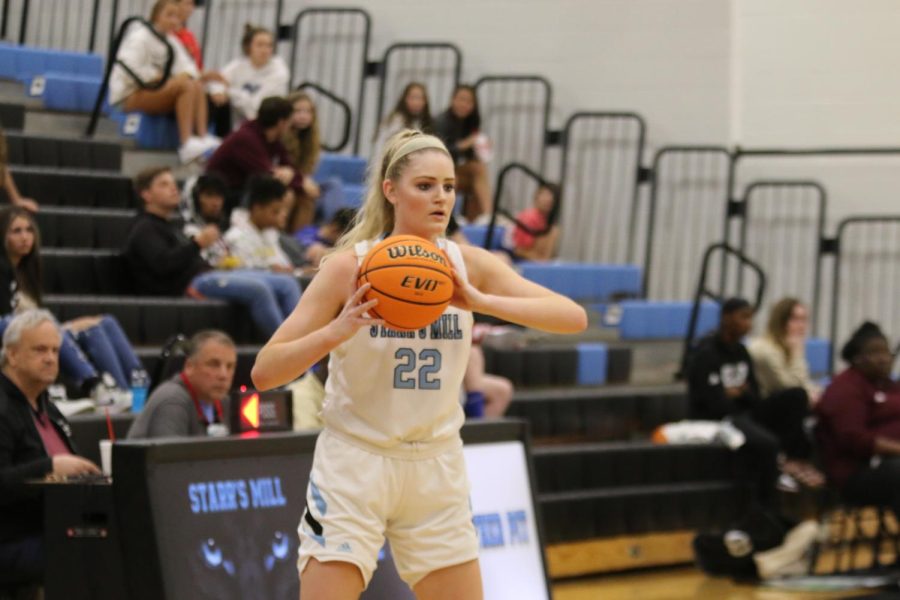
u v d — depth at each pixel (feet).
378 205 16.22
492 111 53.01
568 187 52.06
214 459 20.61
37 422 24.66
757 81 50.60
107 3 54.44
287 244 39.99
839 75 50.06
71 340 29.58
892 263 49.62
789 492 37.65
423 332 15.51
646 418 40.91
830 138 50.14
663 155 50.85
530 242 47.52
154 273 35.96
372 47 54.60
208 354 25.96
